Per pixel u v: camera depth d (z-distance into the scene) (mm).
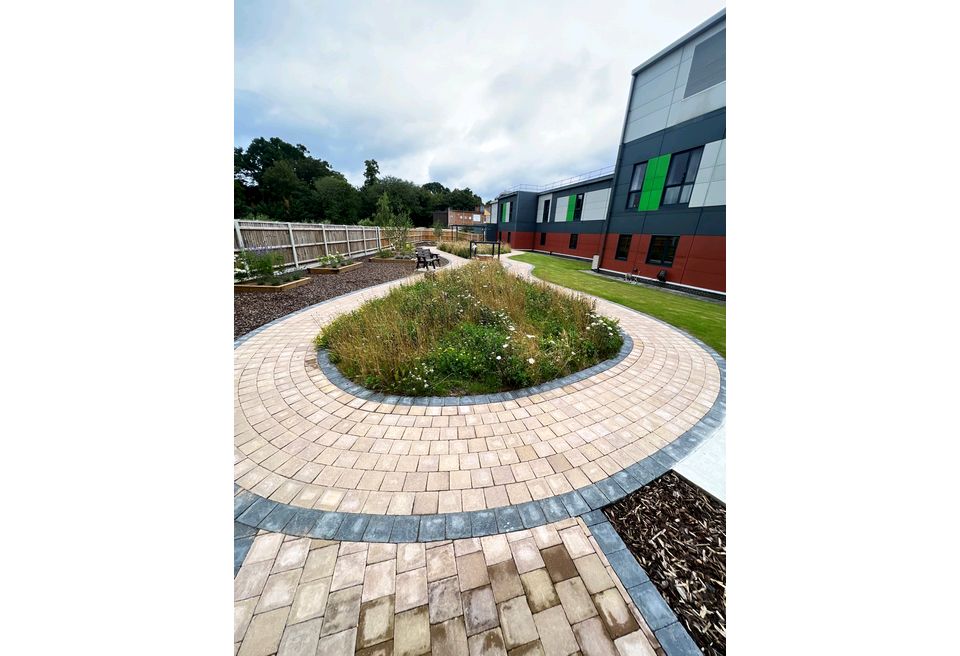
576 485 1916
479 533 1558
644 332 5258
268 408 2725
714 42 8672
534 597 1258
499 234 27906
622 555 1453
